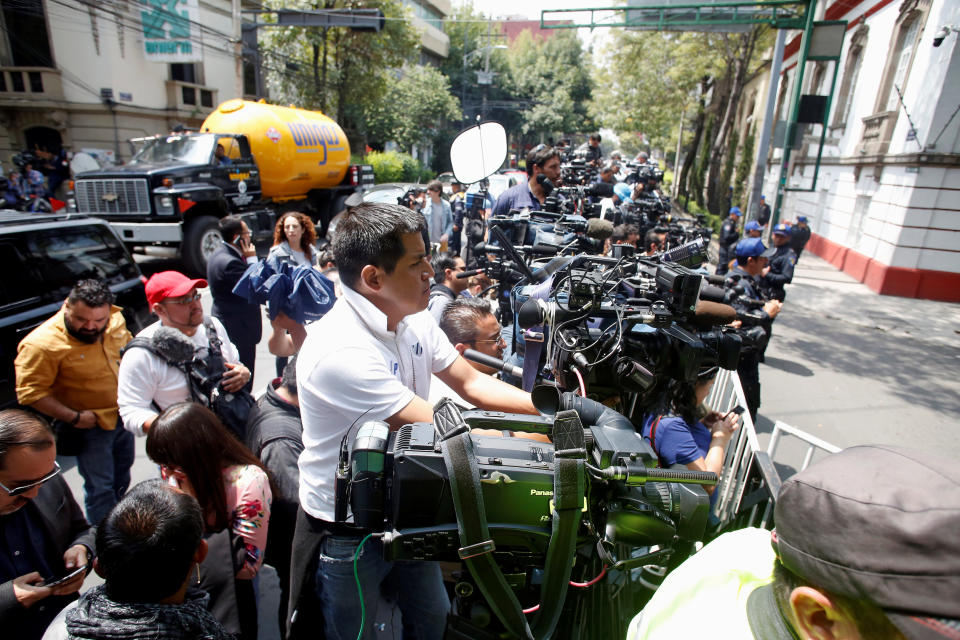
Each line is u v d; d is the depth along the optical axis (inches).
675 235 260.7
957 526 21.8
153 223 342.0
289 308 140.7
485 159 147.8
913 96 430.0
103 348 116.0
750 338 157.5
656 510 48.0
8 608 66.5
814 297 417.4
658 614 35.3
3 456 64.3
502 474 43.6
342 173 530.0
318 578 61.9
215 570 72.7
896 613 22.4
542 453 46.6
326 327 57.9
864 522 23.7
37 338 109.2
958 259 412.8
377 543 59.5
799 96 406.6
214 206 374.3
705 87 1016.9
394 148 1242.6
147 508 52.4
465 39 1594.5
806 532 26.1
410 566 65.2
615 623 57.9
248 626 77.6
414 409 54.3
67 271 170.2
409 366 63.5
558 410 53.8
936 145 403.9
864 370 264.2
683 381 79.4
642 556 50.9
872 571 23.1
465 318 97.3
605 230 146.5
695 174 1186.6
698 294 77.9
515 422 48.4
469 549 42.7
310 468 60.1
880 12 506.3
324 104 908.0
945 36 387.2
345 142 518.3
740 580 33.9
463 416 48.6
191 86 725.3
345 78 922.1
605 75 1032.8
